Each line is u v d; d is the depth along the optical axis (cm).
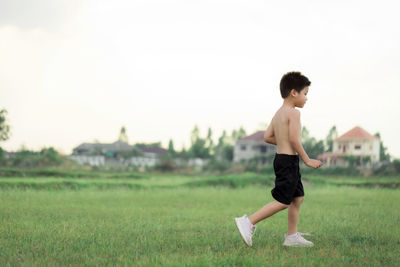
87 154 4606
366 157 3875
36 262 251
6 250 286
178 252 293
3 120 3259
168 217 516
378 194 1109
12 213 531
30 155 3278
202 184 1457
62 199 813
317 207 700
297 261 264
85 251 290
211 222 475
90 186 1220
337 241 354
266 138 354
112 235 366
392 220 502
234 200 870
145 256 274
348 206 723
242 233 321
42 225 420
